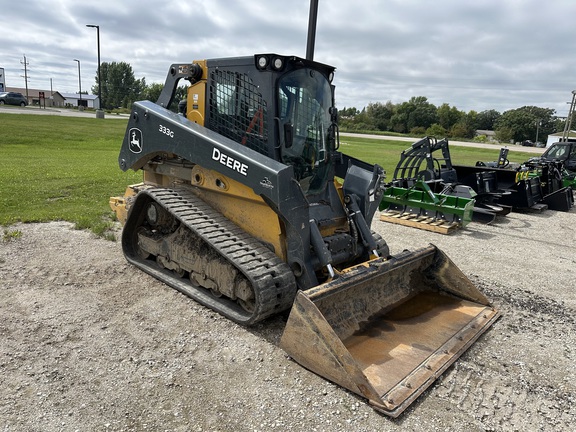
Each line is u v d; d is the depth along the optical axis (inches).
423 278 210.8
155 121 209.2
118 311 185.9
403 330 173.0
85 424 120.8
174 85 221.9
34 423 120.0
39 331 166.9
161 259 222.5
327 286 154.7
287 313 189.0
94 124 1392.7
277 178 161.5
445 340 169.0
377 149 1312.7
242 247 178.5
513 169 502.3
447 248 316.2
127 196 254.8
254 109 187.0
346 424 126.4
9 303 188.4
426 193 379.9
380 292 187.0
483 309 196.7
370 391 132.0
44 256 245.8
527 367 161.0
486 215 408.2
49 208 352.5
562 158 685.3
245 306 181.0
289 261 177.9
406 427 126.6
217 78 199.8
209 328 175.3
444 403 138.1
